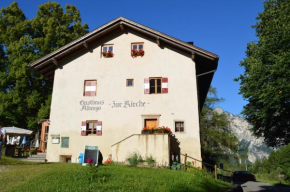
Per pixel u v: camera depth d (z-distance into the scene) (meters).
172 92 19.47
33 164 15.45
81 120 19.92
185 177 12.50
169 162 16.17
